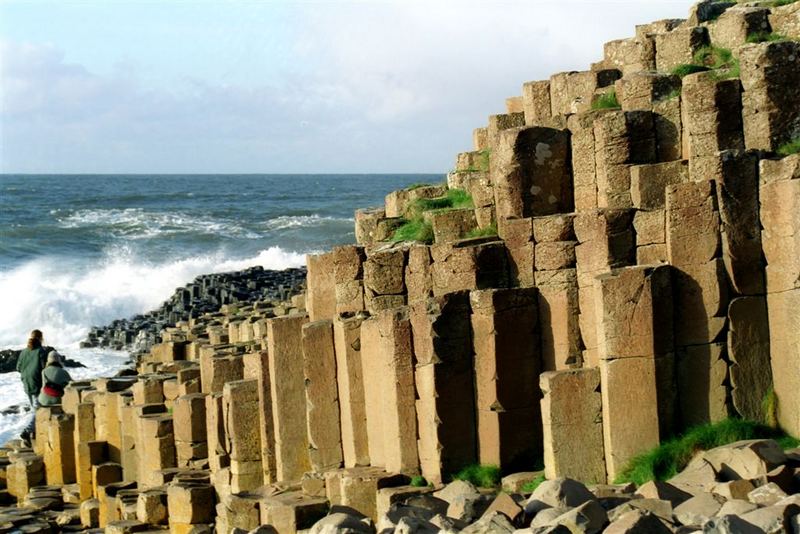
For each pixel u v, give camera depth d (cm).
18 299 7362
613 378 2375
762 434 2370
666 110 2614
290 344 2927
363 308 2844
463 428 2572
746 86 2502
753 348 2417
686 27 2948
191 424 3328
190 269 8625
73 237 10300
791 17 2716
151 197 18662
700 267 2412
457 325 2573
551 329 2573
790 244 2350
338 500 2614
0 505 3825
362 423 2788
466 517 2122
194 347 4238
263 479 2998
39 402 4500
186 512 3012
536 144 2681
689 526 1845
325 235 10631
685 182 2522
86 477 3656
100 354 6231
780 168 2373
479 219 2817
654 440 2362
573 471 2406
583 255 2531
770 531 1750
